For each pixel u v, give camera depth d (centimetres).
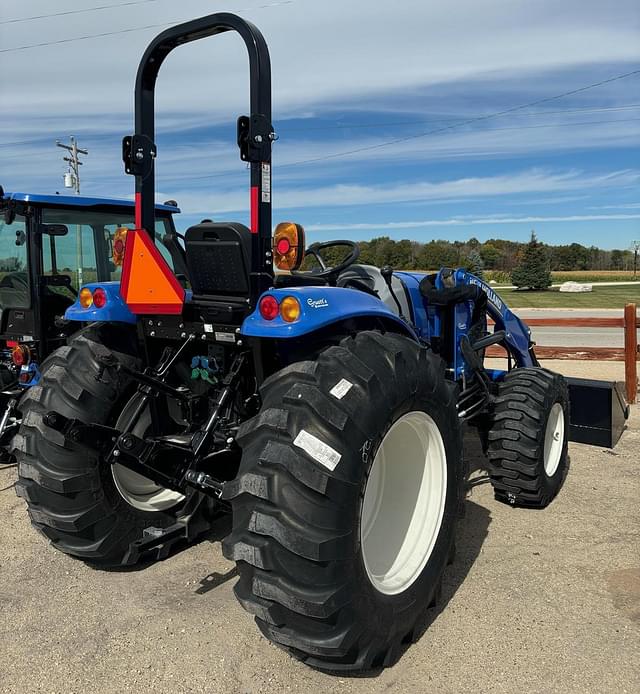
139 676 230
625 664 233
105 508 293
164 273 271
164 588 293
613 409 504
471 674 230
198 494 321
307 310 223
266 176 243
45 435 277
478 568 309
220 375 285
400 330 286
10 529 363
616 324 815
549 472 393
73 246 511
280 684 226
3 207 473
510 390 386
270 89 242
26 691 223
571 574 302
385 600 227
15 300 505
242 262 250
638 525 359
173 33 263
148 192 289
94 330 304
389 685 225
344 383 216
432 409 254
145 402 293
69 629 260
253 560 202
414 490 267
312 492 202
